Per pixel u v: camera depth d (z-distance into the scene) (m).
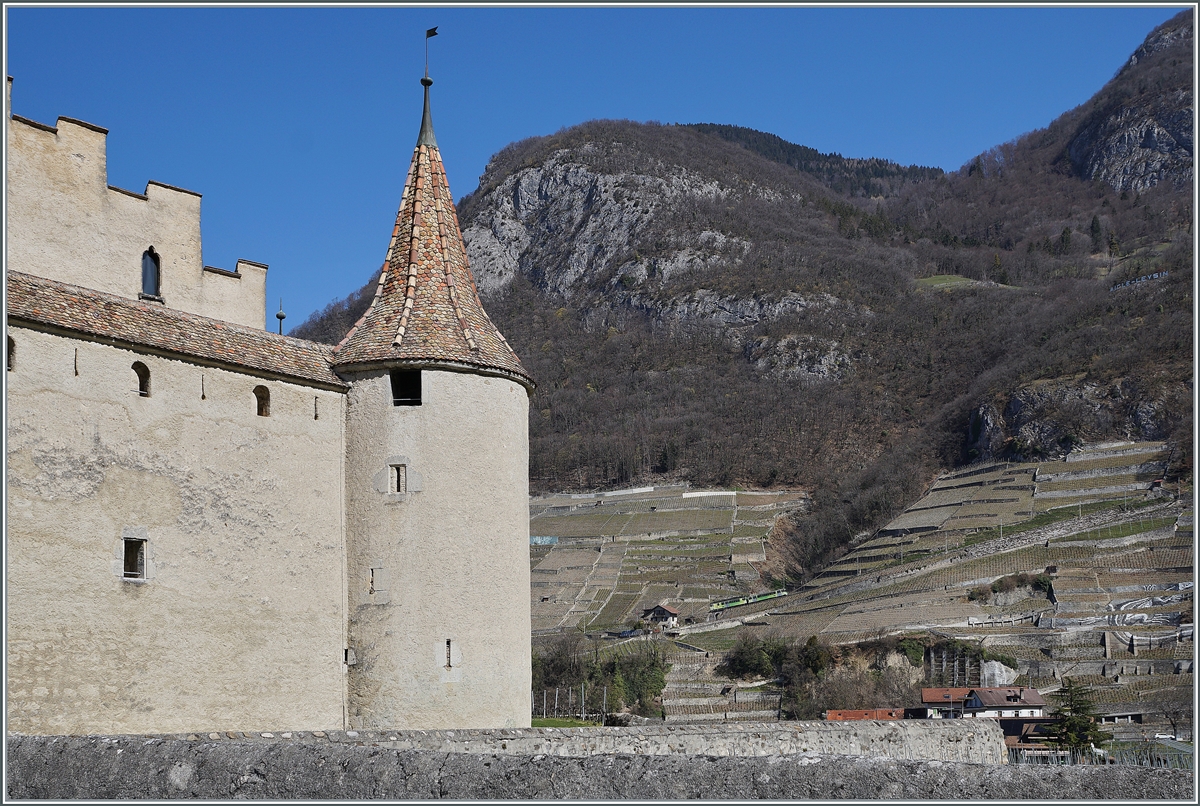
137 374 25.16
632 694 111.56
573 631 155.12
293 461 27.97
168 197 28.80
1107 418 191.50
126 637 23.95
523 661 29.47
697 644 137.25
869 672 119.88
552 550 195.38
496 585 28.89
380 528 28.50
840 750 28.14
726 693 116.88
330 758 16.23
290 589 27.34
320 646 27.77
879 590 150.62
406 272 30.84
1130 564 139.50
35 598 22.44
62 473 23.25
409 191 32.44
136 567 24.58
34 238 25.61
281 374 27.94
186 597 25.20
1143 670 114.75
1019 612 133.88
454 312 30.27
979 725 32.47
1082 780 13.43
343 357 29.50
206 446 26.16
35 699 22.20
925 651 122.81
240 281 30.41
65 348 23.73
